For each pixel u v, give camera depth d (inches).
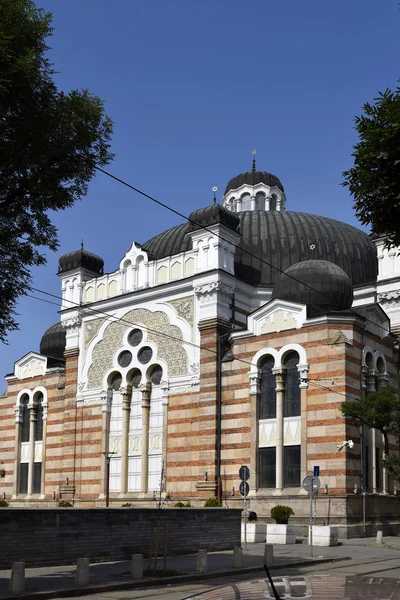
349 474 1541.6
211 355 1798.7
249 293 1937.7
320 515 1536.7
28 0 815.7
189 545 1159.0
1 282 884.0
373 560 1090.1
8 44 770.8
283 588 214.5
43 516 954.7
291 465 1632.6
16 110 792.3
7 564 904.3
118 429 1968.5
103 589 749.9
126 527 1062.4
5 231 832.9
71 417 2053.4
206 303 1845.5
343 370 1582.2
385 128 597.0
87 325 2095.2
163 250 2135.8
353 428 1572.3
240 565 951.6
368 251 2217.0
